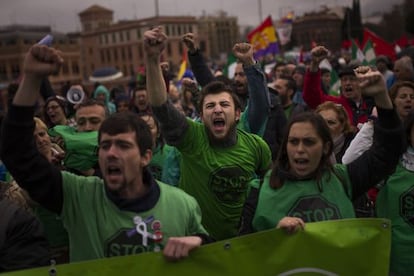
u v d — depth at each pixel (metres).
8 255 2.50
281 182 2.93
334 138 4.61
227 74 13.35
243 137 3.79
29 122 2.37
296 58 22.39
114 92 12.74
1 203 2.62
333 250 2.62
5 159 2.41
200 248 2.47
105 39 85.56
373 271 2.64
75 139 3.88
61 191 2.54
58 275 2.35
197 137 3.62
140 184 2.53
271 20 16.41
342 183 2.94
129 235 2.46
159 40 3.04
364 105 6.06
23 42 52.56
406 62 7.54
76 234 2.54
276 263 2.58
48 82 8.22
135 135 2.46
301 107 6.93
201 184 3.63
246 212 3.06
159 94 3.27
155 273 2.41
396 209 3.31
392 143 2.86
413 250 3.25
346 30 34.69
